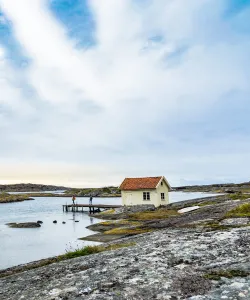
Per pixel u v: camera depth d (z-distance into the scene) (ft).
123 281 17.97
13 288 20.40
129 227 106.52
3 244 98.12
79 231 121.80
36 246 92.53
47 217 198.90
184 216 101.91
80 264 25.27
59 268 25.13
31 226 142.82
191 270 19.26
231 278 16.88
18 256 79.25
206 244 27.50
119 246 38.29
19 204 380.99
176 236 35.70
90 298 15.55
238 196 178.09
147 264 21.84
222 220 53.52
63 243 94.17
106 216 177.99
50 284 19.71
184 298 14.44
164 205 189.16
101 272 20.95
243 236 29.94
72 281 19.52
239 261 20.56
